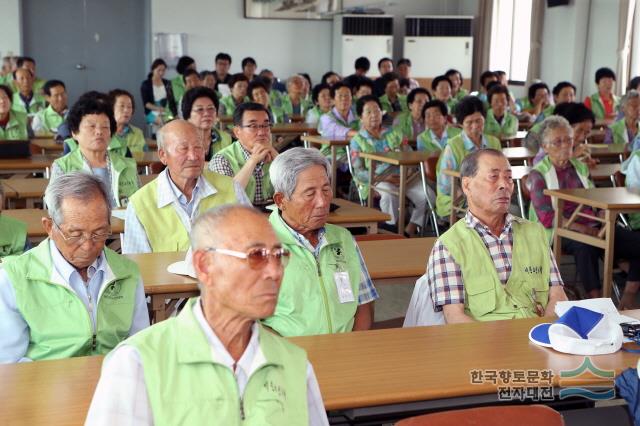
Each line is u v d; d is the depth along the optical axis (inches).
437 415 62.9
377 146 272.4
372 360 81.7
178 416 55.6
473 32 533.0
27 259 87.1
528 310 106.7
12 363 79.0
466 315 104.5
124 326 89.2
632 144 246.1
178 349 57.3
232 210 58.1
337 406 71.0
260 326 61.2
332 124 306.3
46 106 360.2
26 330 86.4
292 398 59.7
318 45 542.9
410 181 255.6
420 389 74.0
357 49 523.8
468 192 108.7
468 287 106.2
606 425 83.7
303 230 100.5
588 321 88.0
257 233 57.1
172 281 108.4
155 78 450.0
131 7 530.9
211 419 56.3
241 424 57.3
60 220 84.1
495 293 106.2
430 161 241.6
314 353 83.4
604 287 165.3
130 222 126.6
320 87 372.8
